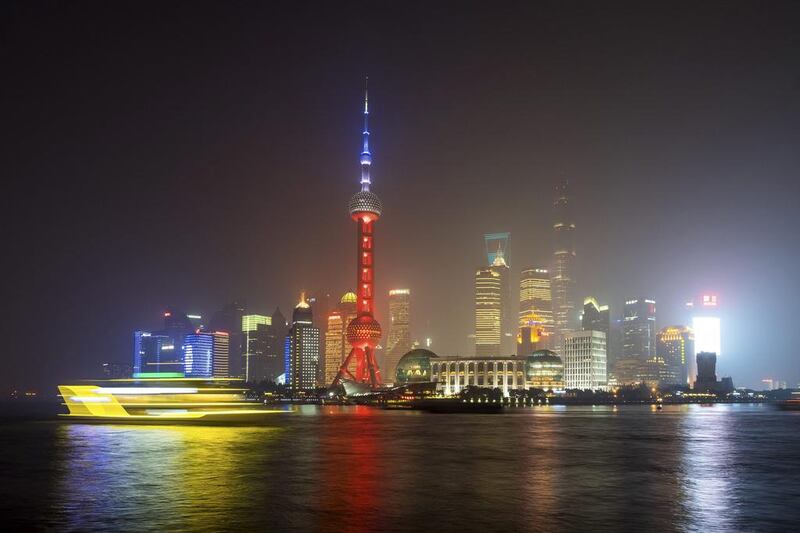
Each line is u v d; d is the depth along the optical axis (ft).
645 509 165.78
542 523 147.43
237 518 151.23
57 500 176.04
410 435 495.41
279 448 354.33
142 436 432.66
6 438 415.23
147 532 136.67
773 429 612.70
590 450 356.59
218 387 577.02
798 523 148.66
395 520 149.79
